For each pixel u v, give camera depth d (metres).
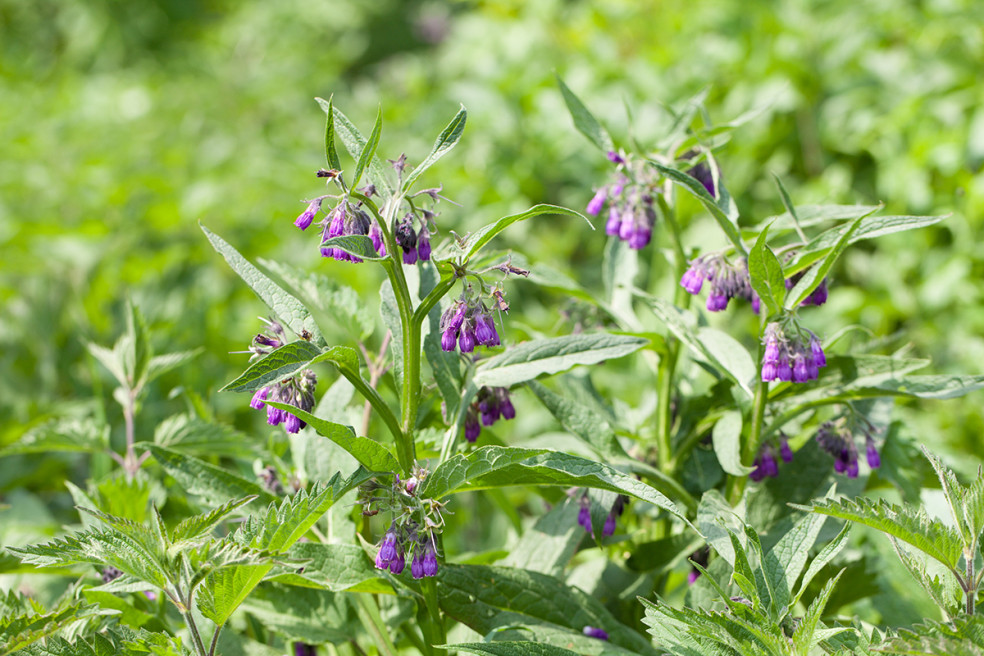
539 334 1.41
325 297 1.33
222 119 3.54
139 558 1.20
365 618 1.29
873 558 1.35
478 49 3.24
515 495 1.81
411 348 1.24
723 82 2.55
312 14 4.52
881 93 2.38
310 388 1.23
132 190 2.75
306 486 1.33
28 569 1.31
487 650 1.22
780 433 1.33
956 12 2.45
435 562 1.22
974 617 1.16
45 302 2.18
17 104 3.51
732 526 1.24
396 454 1.25
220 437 1.38
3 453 1.38
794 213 1.29
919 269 2.18
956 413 1.83
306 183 2.77
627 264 1.41
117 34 4.61
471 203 2.53
